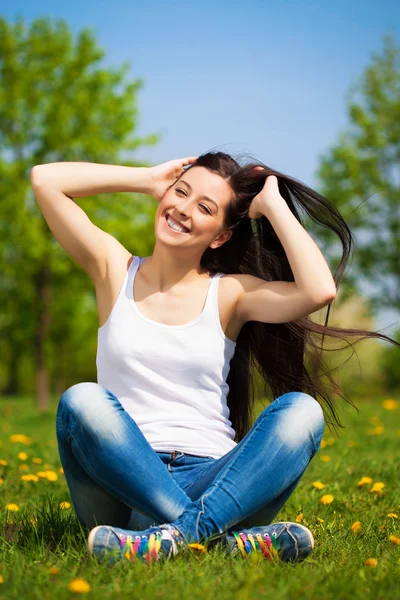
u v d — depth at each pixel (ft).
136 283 12.13
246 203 12.62
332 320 14.88
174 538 10.01
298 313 11.83
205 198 12.13
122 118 75.92
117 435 10.23
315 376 13.19
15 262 80.07
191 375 11.54
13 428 44.65
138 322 11.73
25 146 75.51
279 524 10.58
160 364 11.48
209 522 10.17
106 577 9.14
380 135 91.81
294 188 13.12
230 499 10.23
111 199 76.18
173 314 11.86
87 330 117.19
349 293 91.91
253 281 12.29
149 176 12.90
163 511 10.33
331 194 91.56
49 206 12.30
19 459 24.67
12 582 8.73
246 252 13.24
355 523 12.93
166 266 12.09
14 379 147.23
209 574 9.17
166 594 8.39
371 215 91.61
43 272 81.56
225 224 12.48
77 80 75.77
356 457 24.81
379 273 92.02
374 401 65.26
